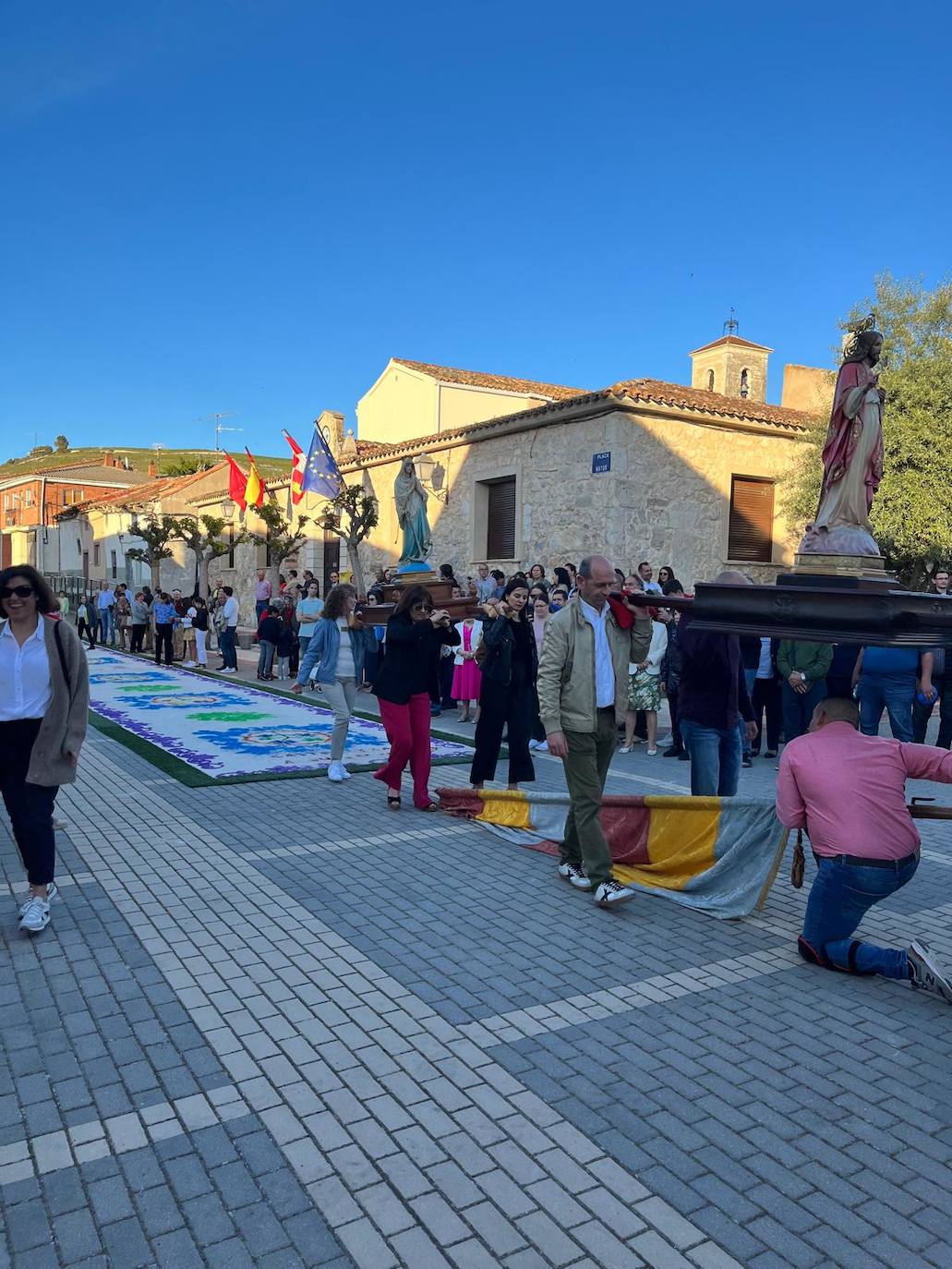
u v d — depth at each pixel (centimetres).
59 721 452
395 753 704
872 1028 367
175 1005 379
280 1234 248
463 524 1920
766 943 454
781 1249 244
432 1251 242
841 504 455
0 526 6131
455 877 548
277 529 2456
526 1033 359
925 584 1501
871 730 834
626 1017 373
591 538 1605
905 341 1530
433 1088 319
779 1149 287
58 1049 343
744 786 813
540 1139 290
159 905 496
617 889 493
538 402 2505
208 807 721
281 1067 332
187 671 1936
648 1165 278
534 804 642
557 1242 245
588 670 505
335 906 496
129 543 3878
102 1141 288
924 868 588
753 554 1764
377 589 1147
